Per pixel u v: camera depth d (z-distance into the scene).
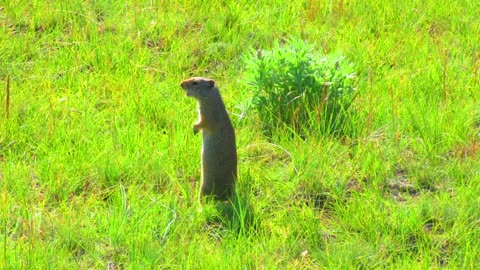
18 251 9.75
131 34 16.14
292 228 10.53
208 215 10.82
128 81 14.09
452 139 12.72
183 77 14.66
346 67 13.52
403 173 12.07
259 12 17.39
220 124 10.81
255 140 12.77
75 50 15.49
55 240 10.02
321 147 12.29
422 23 17.31
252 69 13.48
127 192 11.35
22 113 13.21
